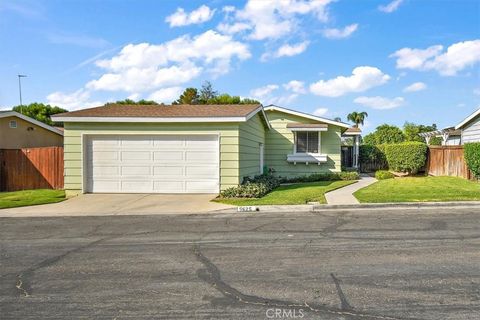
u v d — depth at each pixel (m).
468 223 8.07
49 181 16.59
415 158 19.75
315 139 19.97
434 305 3.86
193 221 8.87
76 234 7.60
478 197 11.29
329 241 6.64
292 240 6.76
